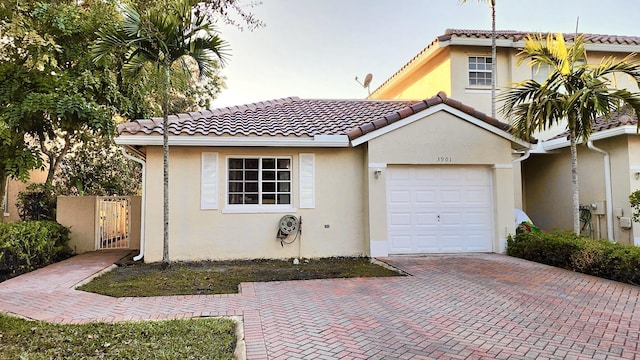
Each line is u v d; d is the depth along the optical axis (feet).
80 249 43.86
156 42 30.91
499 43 51.19
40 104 36.14
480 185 40.34
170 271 32.22
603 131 39.47
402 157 38.40
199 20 31.30
